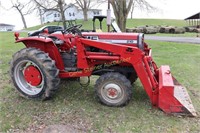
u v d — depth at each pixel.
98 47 3.52
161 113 3.31
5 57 7.20
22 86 3.83
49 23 37.34
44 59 3.58
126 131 2.87
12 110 3.39
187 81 4.90
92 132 2.85
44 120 3.12
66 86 4.38
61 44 3.96
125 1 11.39
